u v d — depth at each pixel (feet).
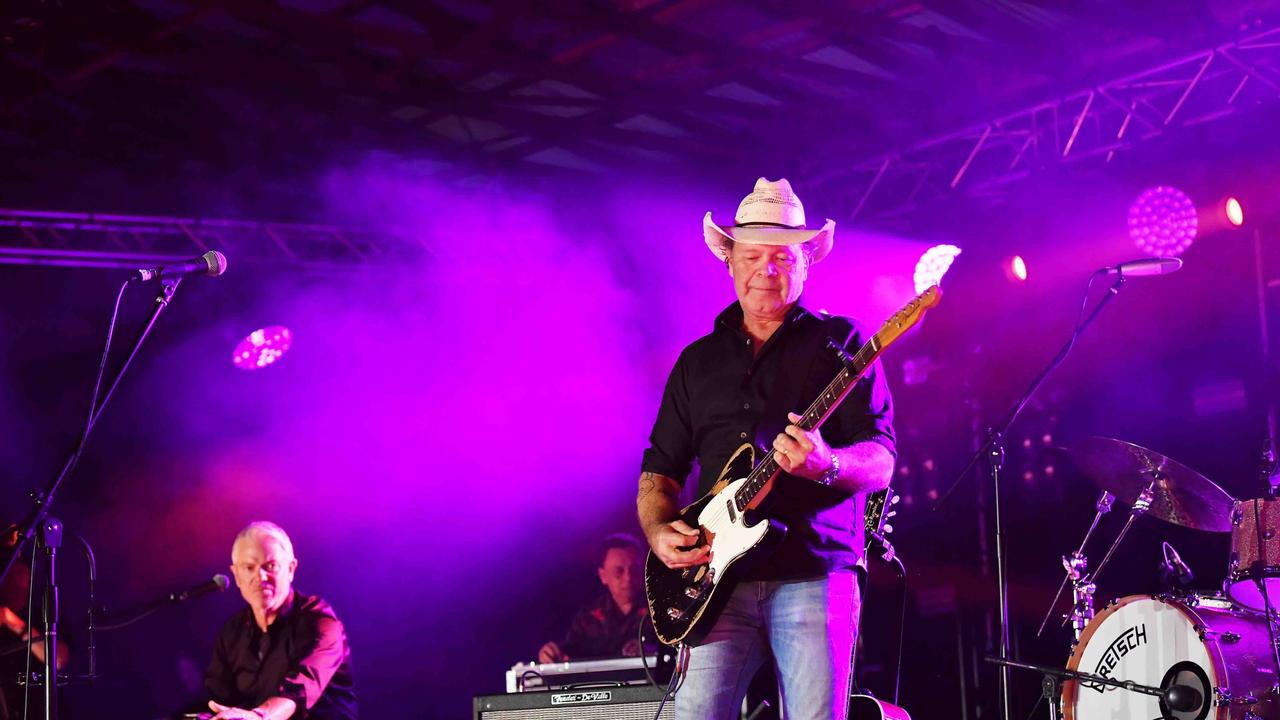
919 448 28.99
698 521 10.42
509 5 23.61
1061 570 27.35
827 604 9.83
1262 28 22.56
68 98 26.63
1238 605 17.25
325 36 24.68
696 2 24.20
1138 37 24.17
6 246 27.78
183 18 23.65
